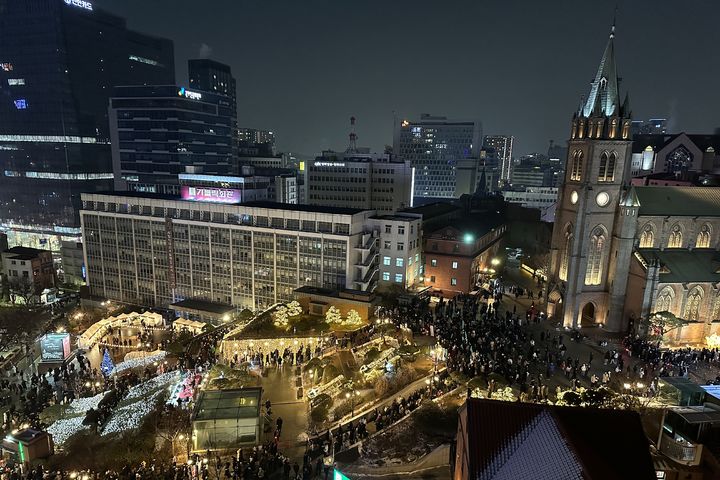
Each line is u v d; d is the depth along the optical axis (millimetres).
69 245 128000
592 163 72125
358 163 146125
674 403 41094
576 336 68875
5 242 136750
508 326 68438
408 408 47844
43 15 154625
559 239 78875
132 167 171625
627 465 26219
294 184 173000
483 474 27375
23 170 168375
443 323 68750
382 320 70688
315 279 87625
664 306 71875
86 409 54031
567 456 25219
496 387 48719
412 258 89812
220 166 188875
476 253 93562
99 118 175500
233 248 94062
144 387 57125
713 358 60438
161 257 101875
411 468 37656
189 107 168000
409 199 145625
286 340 67062
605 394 46375
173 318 95062
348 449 41469
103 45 176125
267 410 49156
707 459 35469
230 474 40562
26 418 52562
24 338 86312
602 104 71750
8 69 161625
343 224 84938
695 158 125812
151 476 41125
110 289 109688
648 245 76500
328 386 53688
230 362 63281
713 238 77938
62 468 43750
